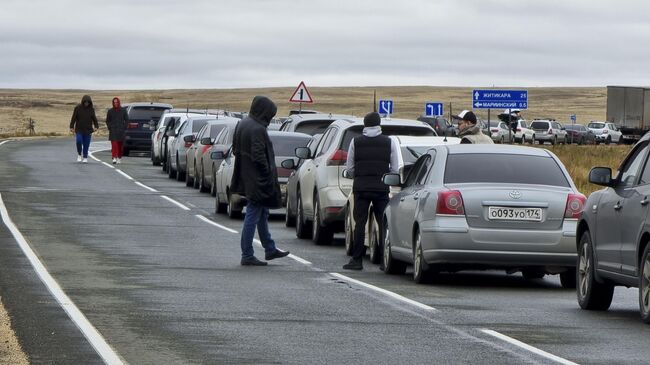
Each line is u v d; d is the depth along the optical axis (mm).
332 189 46375
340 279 36844
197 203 67188
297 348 23969
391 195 42281
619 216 29406
